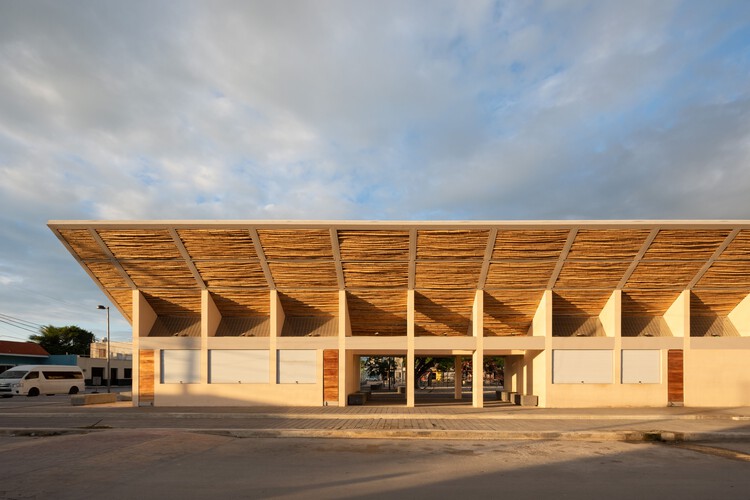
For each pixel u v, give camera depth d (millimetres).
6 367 51250
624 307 24484
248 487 9289
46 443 13680
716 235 20453
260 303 24531
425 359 52031
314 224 20141
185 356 23609
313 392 23422
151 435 14992
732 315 24844
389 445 14227
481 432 15914
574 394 23109
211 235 20766
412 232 20391
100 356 66812
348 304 24453
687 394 23141
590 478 10219
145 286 23500
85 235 20828
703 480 10109
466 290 23328
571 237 20516
